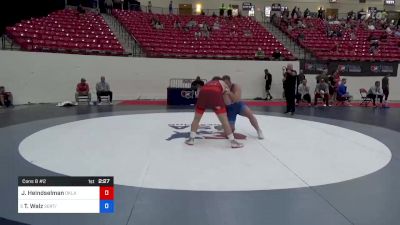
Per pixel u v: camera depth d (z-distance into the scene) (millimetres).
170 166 5426
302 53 21531
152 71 17500
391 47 23094
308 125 9695
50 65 14992
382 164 5770
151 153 6207
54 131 8281
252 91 18875
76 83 15766
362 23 28266
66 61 15422
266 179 4875
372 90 16125
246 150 6504
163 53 18500
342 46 22453
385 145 7316
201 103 6758
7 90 13898
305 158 6035
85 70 15984
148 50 18422
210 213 3738
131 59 17062
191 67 18031
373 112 13414
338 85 16906
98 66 16297
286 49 21000
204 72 18203
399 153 6617
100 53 16844
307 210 3846
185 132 8211
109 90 15484
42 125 9133
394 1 33656
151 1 29594
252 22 25547
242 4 31047
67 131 8289
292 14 28469
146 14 24141
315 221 3572
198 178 4867
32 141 7160
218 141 7234
